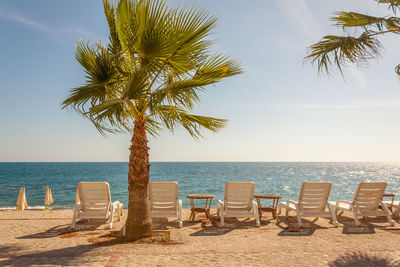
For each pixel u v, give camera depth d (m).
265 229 5.92
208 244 4.68
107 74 4.70
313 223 6.51
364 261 3.72
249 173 64.19
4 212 8.09
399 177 53.38
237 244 4.68
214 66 4.85
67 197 21.02
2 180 40.94
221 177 48.75
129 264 3.58
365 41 4.64
